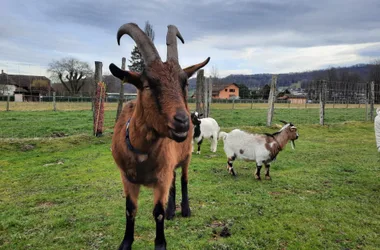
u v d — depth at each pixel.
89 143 10.44
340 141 12.45
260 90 44.25
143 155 3.03
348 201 5.44
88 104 35.66
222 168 7.90
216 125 10.26
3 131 12.89
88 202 5.27
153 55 2.75
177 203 5.31
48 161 8.17
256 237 4.08
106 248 3.78
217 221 4.59
